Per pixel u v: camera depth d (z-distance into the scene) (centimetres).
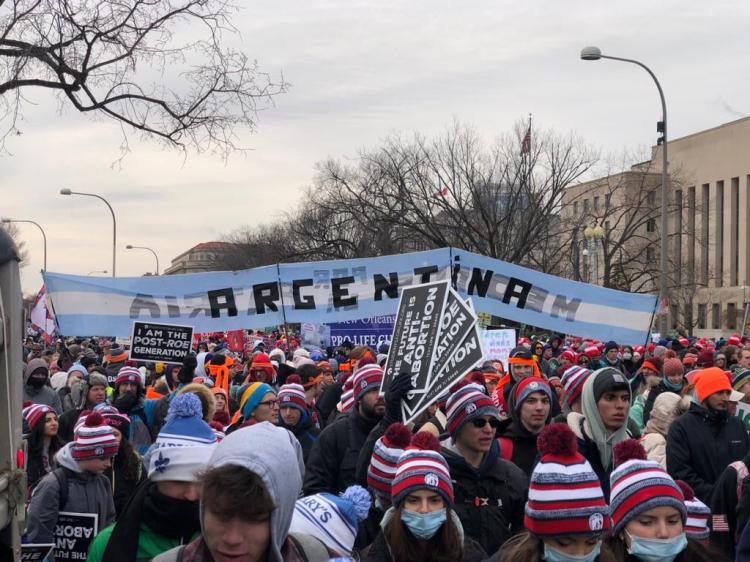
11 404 452
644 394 1137
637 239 7256
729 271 8412
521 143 4466
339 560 337
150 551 399
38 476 808
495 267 1195
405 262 1208
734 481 624
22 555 538
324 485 691
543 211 4453
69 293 1222
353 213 5059
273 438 294
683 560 426
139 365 1611
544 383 661
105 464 615
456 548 442
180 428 405
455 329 633
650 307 1186
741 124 8400
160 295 1225
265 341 3331
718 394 740
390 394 629
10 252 463
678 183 6197
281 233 8106
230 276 1225
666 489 415
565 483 386
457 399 553
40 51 1075
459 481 549
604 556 400
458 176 4575
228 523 280
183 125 1194
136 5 1121
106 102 1143
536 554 398
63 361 2059
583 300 1187
